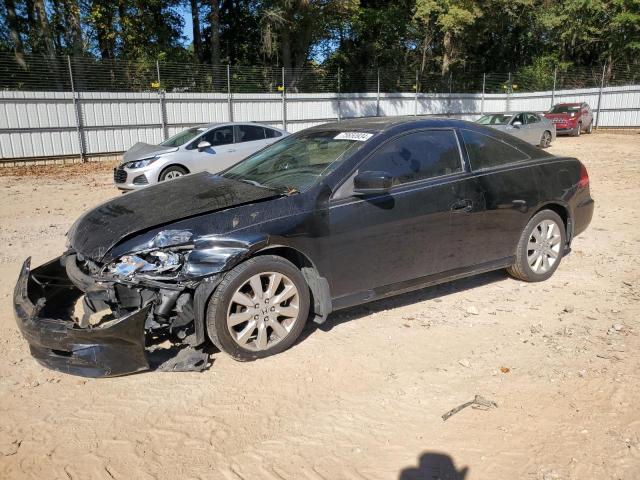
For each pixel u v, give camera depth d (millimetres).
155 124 20547
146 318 3510
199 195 4070
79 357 3354
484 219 4777
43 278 4301
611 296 5059
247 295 3773
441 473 2746
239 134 12492
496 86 32500
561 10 36562
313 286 4078
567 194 5395
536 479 2686
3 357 4016
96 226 3887
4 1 25078
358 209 4098
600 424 3104
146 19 28641
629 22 34406
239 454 2918
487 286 5363
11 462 2873
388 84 28062
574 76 32406
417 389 3516
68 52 26766
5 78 17781
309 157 4477
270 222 3781
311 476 2746
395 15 34250
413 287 4543
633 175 13195
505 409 3275
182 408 3332
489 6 31969
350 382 3609
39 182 14039
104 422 3205
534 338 4215
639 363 3770
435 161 4566
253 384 3590
